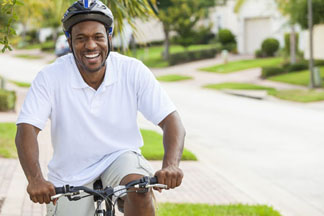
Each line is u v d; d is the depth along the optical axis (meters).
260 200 7.93
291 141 12.74
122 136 3.46
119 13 5.98
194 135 13.46
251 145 12.29
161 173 2.92
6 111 15.95
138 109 3.47
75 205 3.37
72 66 3.34
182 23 37.72
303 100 20.88
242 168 10.16
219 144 12.40
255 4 39.31
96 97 3.34
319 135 13.50
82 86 3.31
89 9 3.12
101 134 3.40
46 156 9.73
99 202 3.12
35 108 3.26
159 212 6.47
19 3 4.39
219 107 19.17
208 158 10.98
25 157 3.06
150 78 3.42
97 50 3.19
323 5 24.39
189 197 7.84
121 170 3.27
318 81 24.86
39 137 11.54
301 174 9.67
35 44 61.88
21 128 3.19
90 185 3.47
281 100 21.59
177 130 3.26
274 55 37.47
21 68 36.31
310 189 8.70
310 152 11.50
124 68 3.40
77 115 3.35
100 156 3.43
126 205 3.11
